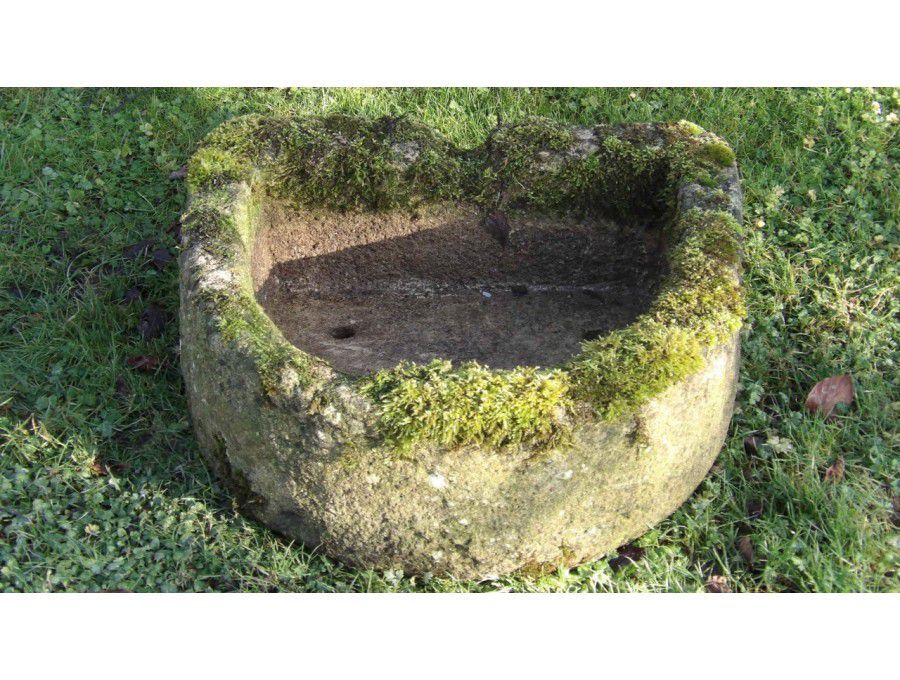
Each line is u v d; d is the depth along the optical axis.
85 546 0.99
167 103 1.45
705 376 0.92
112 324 1.20
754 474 1.08
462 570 0.96
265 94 1.47
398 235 1.21
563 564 0.97
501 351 1.16
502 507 0.90
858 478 1.06
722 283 0.96
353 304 1.24
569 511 0.92
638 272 1.21
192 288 0.97
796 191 1.35
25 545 0.99
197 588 0.97
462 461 0.87
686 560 1.01
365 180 1.16
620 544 1.00
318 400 0.87
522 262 1.22
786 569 0.99
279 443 0.91
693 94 1.46
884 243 1.29
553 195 1.16
